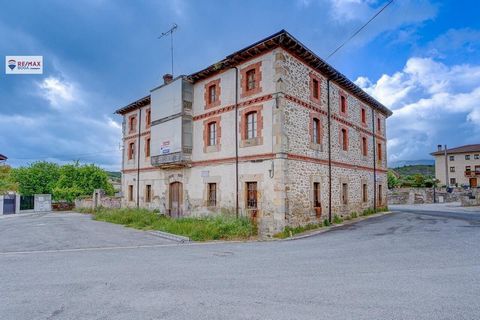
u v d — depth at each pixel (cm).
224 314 389
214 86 1536
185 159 1566
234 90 1402
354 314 381
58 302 445
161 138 1709
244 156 1323
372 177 2003
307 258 717
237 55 1338
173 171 1745
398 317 370
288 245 926
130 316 389
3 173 3469
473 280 513
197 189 1557
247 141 1316
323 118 1493
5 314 402
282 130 1197
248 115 1348
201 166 1539
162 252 841
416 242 886
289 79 1266
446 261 648
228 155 1400
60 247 951
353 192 1730
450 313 380
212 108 1509
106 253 838
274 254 780
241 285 511
